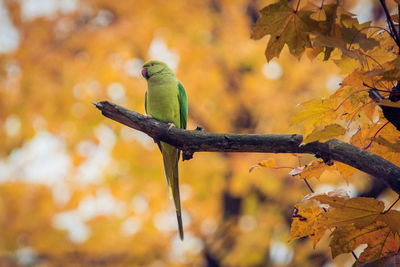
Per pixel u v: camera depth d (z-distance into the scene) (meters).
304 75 9.84
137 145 10.45
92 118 10.38
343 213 2.83
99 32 10.51
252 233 9.93
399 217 2.73
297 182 9.58
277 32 2.96
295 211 3.25
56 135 10.86
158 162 10.30
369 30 2.95
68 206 10.94
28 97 10.31
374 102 2.93
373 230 2.88
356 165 2.95
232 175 10.21
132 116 3.94
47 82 10.34
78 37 10.54
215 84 10.27
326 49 2.91
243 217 10.72
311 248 8.77
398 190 2.74
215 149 3.63
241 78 10.75
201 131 3.71
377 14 8.84
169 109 7.15
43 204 10.93
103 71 10.24
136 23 10.41
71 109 10.42
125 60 10.67
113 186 10.70
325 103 2.94
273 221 9.84
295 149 3.21
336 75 9.69
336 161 3.25
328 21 2.83
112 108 3.96
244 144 3.43
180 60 10.31
